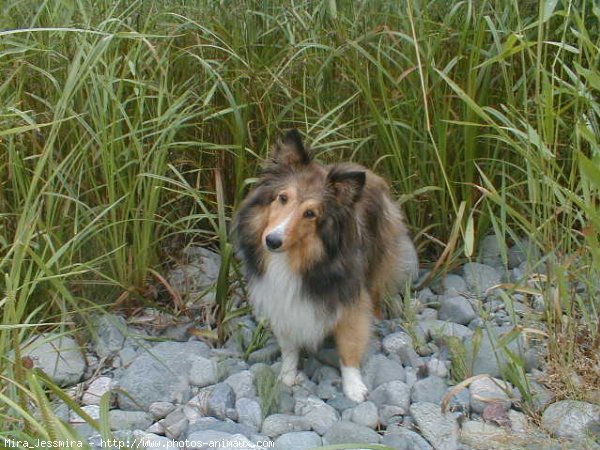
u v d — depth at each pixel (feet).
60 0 6.01
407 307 6.02
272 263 5.48
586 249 5.74
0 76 6.32
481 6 6.47
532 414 5.24
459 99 6.82
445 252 6.47
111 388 5.40
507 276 5.85
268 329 6.04
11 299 4.82
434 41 6.56
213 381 5.65
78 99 6.26
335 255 5.38
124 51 6.49
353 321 5.62
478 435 5.08
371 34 6.45
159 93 6.15
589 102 5.36
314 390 5.65
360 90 6.63
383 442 5.05
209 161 7.11
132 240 6.46
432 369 5.72
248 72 6.69
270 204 5.39
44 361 5.67
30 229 5.19
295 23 6.97
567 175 6.89
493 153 6.95
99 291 6.27
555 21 6.73
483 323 6.08
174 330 6.27
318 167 5.48
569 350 5.48
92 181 6.16
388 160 6.93
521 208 6.93
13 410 4.80
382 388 5.51
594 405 5.26
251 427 5.25
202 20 6.81
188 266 6.85
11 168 5.93
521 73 6.96
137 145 6.00
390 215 6.17
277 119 6.72
